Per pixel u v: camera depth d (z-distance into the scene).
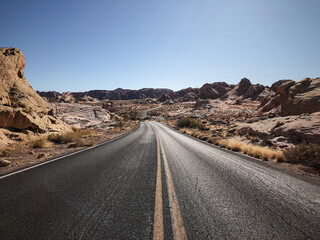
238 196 3.05
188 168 4.93
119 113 83.50
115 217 2.27
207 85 128.38
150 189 3.29
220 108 66.25
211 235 1.94
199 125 25.47
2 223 2.10
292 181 3.97
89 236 1.88
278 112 19.92
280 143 8.12
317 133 6.98
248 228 2.10
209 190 3.30
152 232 1.96
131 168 4.86
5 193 3.02
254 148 7.64
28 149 7.86
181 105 119.12
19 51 14.92
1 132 8.73
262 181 3.91
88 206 2.57
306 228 2.13
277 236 1.96
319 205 2.77
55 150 7.96
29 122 10.41
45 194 3.00
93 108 32.38
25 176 4.05
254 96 76.44
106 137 14.47
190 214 2.39
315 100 15.28
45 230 1.98
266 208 2.63
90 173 4.34
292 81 24.83
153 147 9.07
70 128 16.33
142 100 179.00
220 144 10.20
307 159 5.65
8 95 11.81
